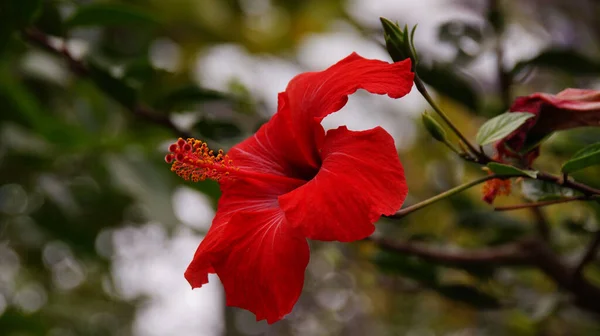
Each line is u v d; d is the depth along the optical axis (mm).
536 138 629
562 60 736
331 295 1409
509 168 601
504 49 749
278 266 605
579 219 752
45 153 896
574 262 756
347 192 589
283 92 649
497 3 756
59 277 1298
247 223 621
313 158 638
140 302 1433
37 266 1155
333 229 584
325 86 626
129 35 1000
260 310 608
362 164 595
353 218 585
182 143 634
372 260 775
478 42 746
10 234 1064
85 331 1158
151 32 1004
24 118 836
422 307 1205
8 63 877
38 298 1262
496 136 611
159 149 854
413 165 1065
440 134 623
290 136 646
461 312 1109
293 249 605
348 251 883
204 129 750
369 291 1249
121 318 1414
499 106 753
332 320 1480
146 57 750
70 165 943
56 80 901
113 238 1061
